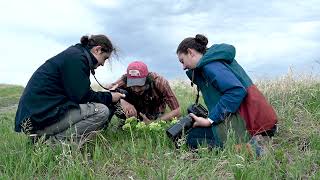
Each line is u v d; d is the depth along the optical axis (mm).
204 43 3545
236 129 3373
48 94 3527
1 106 8469
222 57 3434
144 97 4219
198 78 3551
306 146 3510
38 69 3598
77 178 2967
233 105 3324
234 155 3055
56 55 3604
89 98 3637
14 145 3600
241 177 2836
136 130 3838
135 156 3307
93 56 3584
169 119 4141
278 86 5059
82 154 3518
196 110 3527
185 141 3426
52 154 3375
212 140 3469
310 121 3969
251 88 3418
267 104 3418
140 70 4062
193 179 2881
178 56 3590
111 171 3215
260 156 3182
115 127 4098
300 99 4574
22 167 3225
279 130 3822
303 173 3020
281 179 2973
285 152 3453
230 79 3348
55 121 3529
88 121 3605
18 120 3553
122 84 4230
